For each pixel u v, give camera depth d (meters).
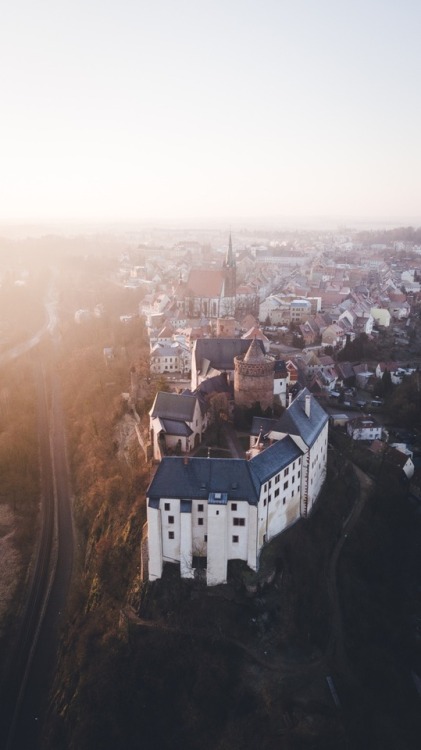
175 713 101.25
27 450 198.75
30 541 159.25
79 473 181.88
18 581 144.88
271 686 100.62
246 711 98.00
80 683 107.75
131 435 174.25
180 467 111.69
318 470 139.12
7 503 175.75
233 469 111.06
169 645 106.38
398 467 166.50
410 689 110.62
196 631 107.31
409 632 122.69
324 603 117.19
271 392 159.00
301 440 126.19
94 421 198.38
